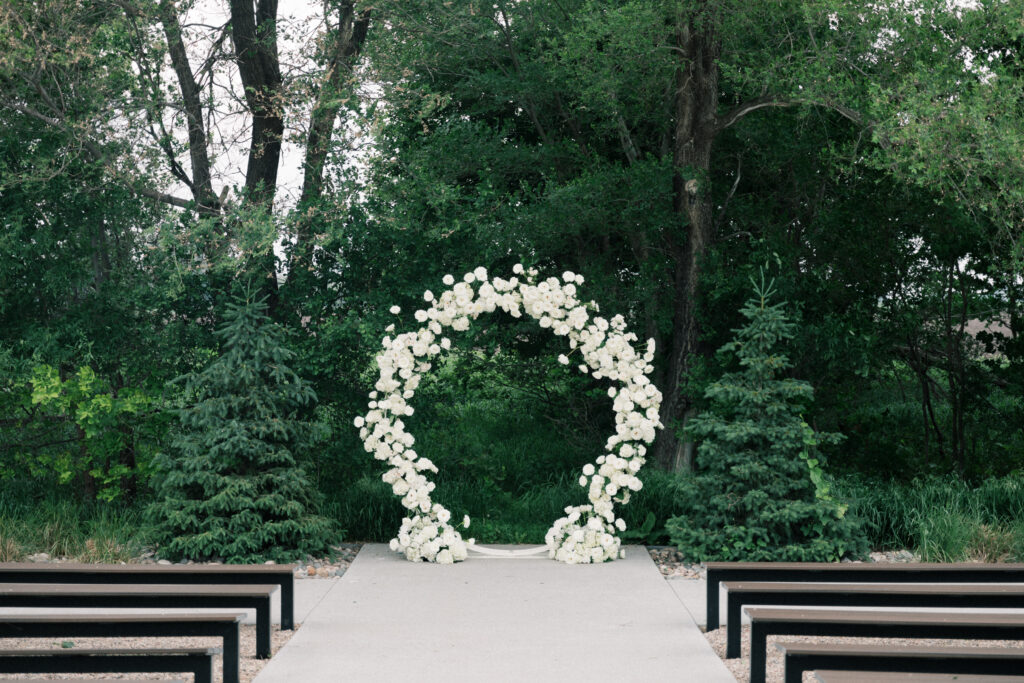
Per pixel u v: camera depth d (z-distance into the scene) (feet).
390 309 28.43
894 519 29.12
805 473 26.55
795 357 33.32
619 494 30.40
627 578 24.18
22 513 30.58
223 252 29.89
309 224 30.89
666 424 36.17
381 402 27.84
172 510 26.03
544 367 42.37
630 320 38.29
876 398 44.29
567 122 40.86
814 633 14.38
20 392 32.78
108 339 32.09
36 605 15.74
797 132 36.81
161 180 32.86
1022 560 26.61
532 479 38.93
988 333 38.86
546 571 25.14
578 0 37.81
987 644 17.81
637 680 15.34
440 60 37.76
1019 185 28.60
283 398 27.89
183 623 14.29
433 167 36.32
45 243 31.42
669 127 40.34
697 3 33.22
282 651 17.10
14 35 29.50
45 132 32.53
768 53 34.01
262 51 32.73
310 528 26.14
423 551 26.43
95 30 30.96
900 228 36.99
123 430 32.96
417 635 18.31
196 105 33.22
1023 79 29.17
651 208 35.06
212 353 31.71
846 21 31.94
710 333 35.01
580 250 38.88
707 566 18.63
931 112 28.17
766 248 34.60
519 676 15.52
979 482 37.78
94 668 12.84
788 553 25.49
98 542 27.07
